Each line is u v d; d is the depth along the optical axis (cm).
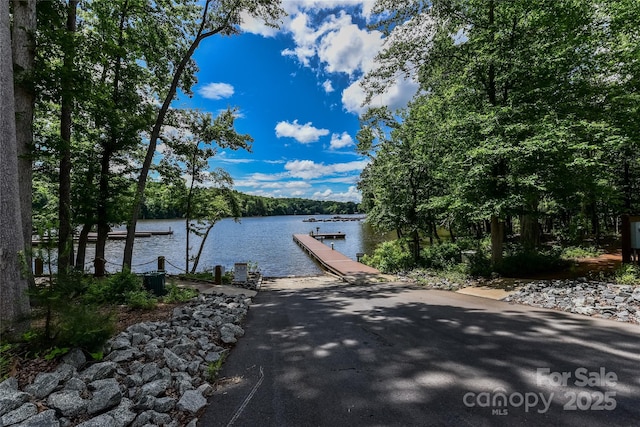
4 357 335
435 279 1088
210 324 568
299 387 351
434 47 1088
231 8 1236
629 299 592
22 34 637
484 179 938
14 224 434
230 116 1511
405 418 286
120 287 719
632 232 862
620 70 954
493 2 955
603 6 911
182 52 1317
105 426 263
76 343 360
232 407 314
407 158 1471
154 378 347
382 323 589
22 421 259
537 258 995
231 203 1694
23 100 637
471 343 463
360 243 3562
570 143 802
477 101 1045
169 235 4744
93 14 1116
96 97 872
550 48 938
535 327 520
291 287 1210
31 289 376
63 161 957
